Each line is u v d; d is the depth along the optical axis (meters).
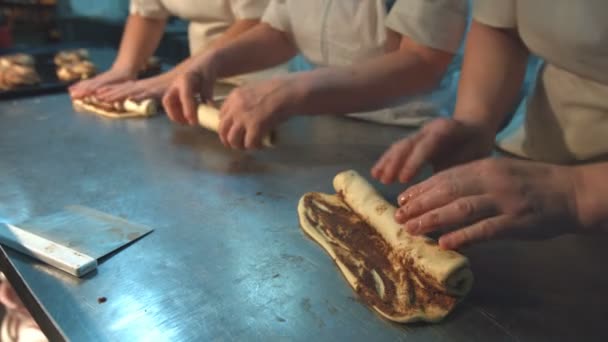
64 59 2.30
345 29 1.42
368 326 0.64
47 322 0.64
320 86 1.17
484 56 1.02
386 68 1.23
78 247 0.79
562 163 1.07
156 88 1.60
